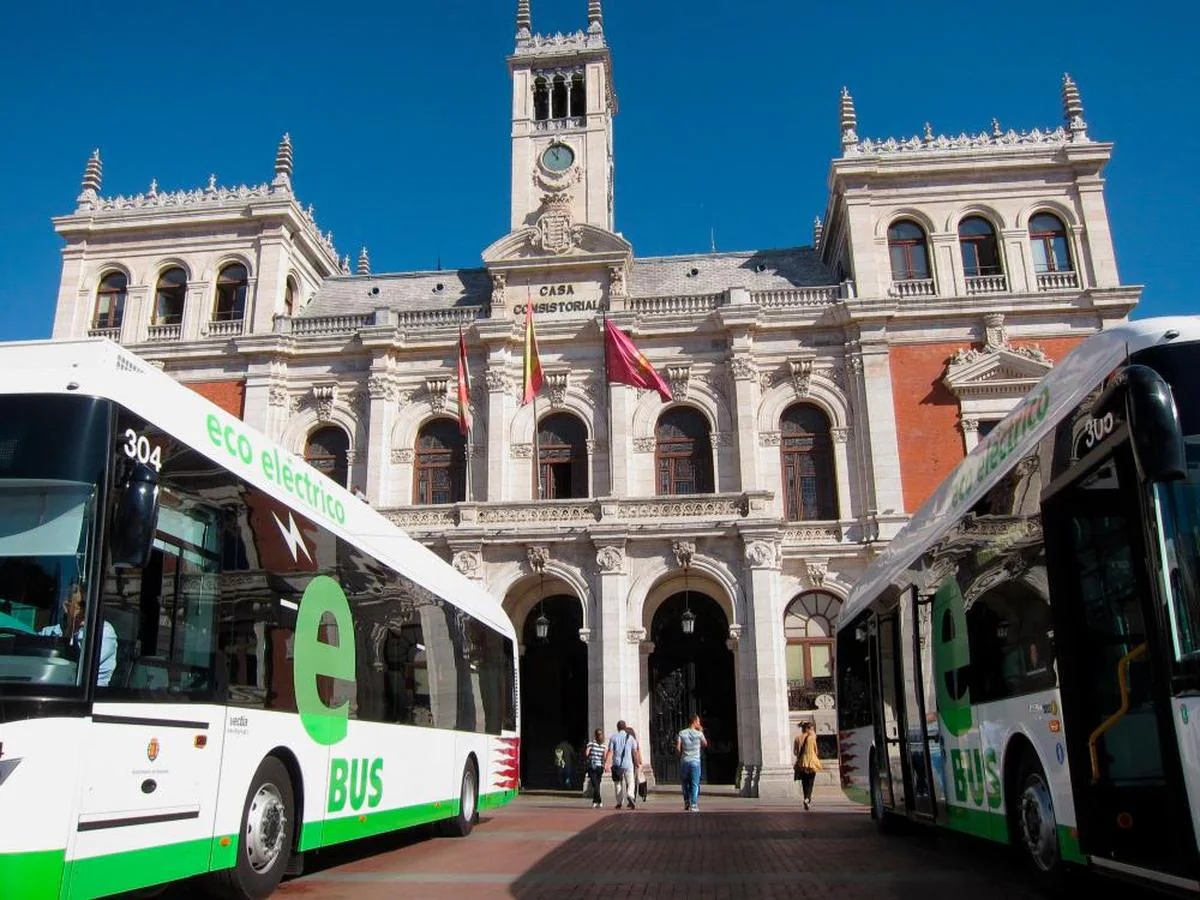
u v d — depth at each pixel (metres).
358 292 39.91
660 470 33.66
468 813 16.81
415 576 14.92
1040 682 9.41
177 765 8.41
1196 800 6.68
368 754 12.54
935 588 13.00
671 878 11.78
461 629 17.05
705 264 38.69
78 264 37.16
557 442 34.12
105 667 7.55
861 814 21.61
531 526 29.30
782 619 30.14
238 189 37.56
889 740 15.80
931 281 34.16
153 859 8.00
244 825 9.55
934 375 33.09
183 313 36.38
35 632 7.20
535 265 35.19
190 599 8.83
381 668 13.23
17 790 6.80
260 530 10.25
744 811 22.81
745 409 33.19
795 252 39.03
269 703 10.10
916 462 32.34
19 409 7.83
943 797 12.82
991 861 13.21
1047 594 9.18
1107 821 8.12
